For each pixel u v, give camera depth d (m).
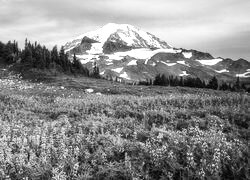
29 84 70.75
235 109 18.67
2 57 120.50
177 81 155.25
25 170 11.02
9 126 16.23
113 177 11.12
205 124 16.70
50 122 18.34
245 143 14.01
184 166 11.79
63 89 63.09
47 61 113.25
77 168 11.14
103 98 30.67
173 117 18.02
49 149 12.73
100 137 14.42
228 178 11.45
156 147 12.96
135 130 15.45
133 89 74.12
